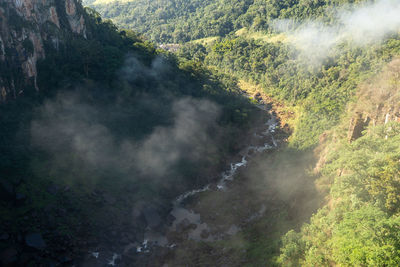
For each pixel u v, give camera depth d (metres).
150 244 57.50
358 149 48.41
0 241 46.62
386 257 26.61
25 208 52.56
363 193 38.81
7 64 69.06
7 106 67.88
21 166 58.62
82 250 52.28
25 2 73.25
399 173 36.47
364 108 60.88
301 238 43.72
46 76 77.50
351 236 31.91
